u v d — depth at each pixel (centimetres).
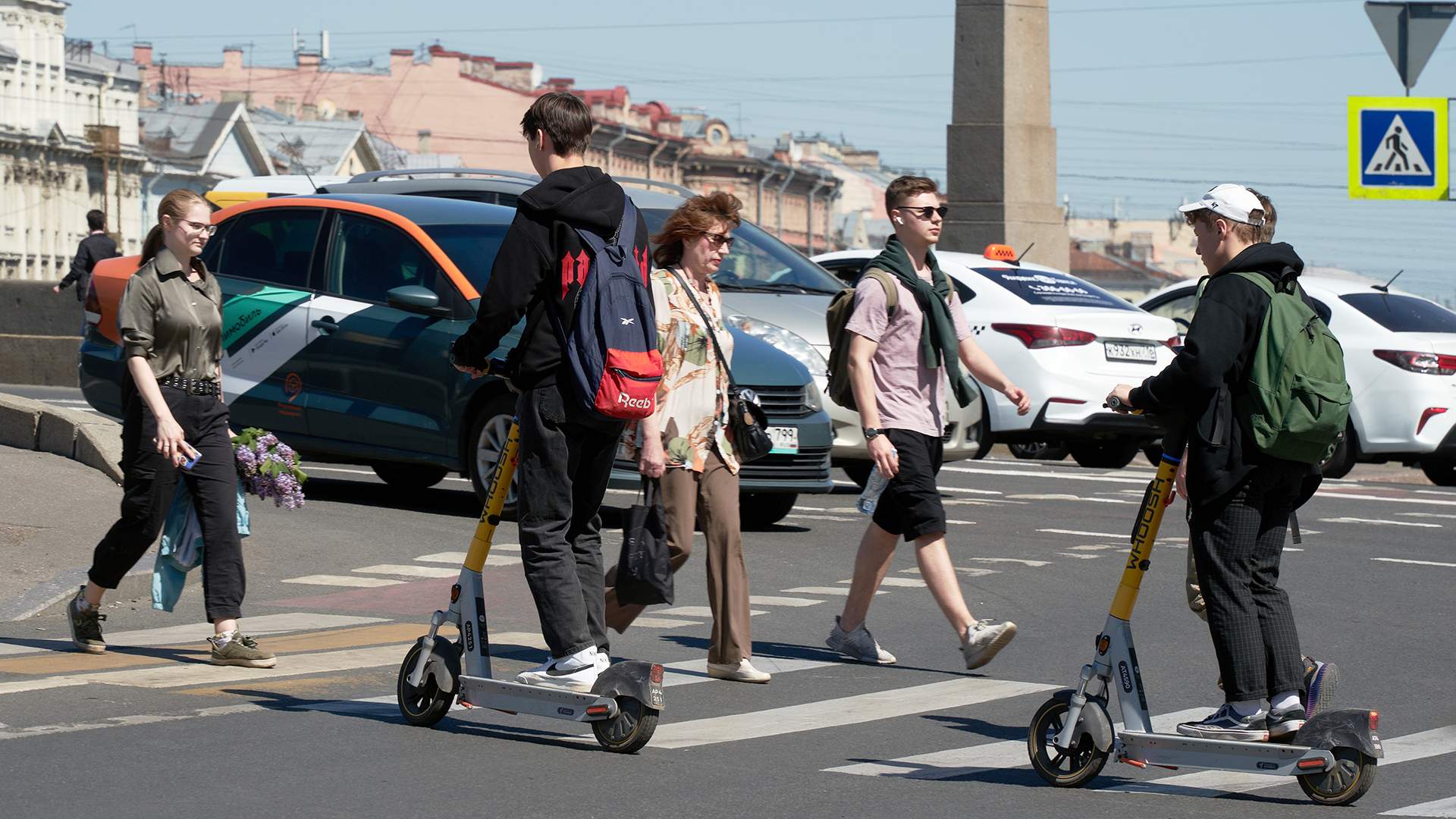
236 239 2723
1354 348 3547
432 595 2003
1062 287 3544
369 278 2600
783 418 2488
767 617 1941
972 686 1592
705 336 1584
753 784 1213
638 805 1145
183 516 1622
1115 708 1502
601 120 19212
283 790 1163
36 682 1501
